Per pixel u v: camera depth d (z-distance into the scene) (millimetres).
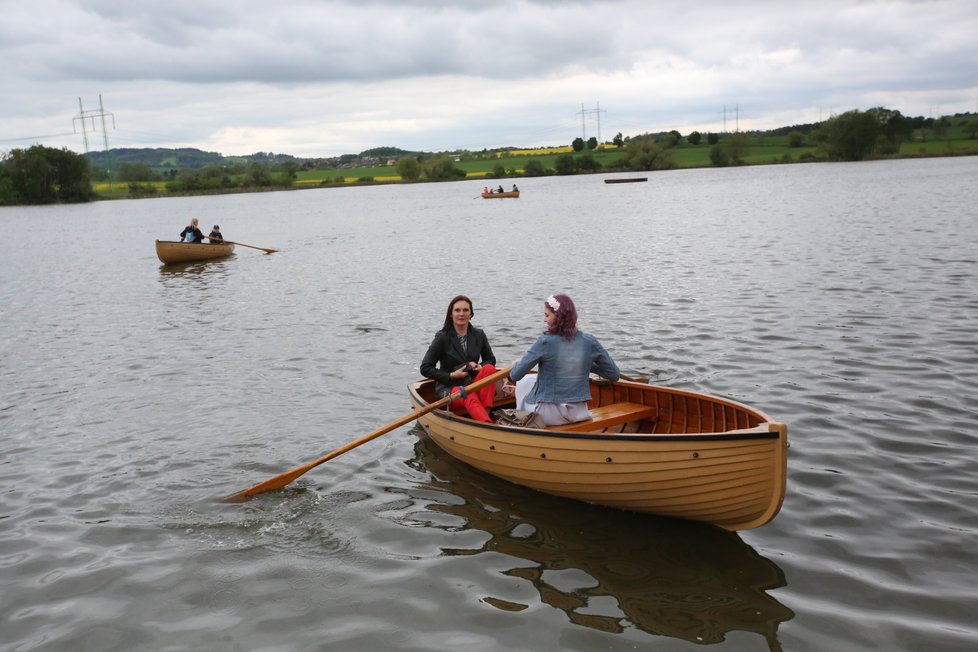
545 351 7031
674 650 4875
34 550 6457
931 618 5066
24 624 5414
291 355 12758
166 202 96938
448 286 19281
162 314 17188
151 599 5688
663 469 6242
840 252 20984
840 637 4922
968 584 5426
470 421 7480
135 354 13328
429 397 9234
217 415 9773
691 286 17234
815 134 126000
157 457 8414
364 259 26109
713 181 79125
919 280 16219
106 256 31188
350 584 5793
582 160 134375
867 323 12789
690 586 5590
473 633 5133
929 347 11203
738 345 11922
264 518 6918
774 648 4844
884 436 8062
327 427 9234
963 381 9633
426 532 6582
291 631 5234
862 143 114812
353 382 11070
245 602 5609
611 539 6359
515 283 19188
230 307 17703
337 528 6703
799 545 6086
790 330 12625
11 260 30875
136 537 6645
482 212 49656
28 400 10789
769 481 5812
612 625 5156
